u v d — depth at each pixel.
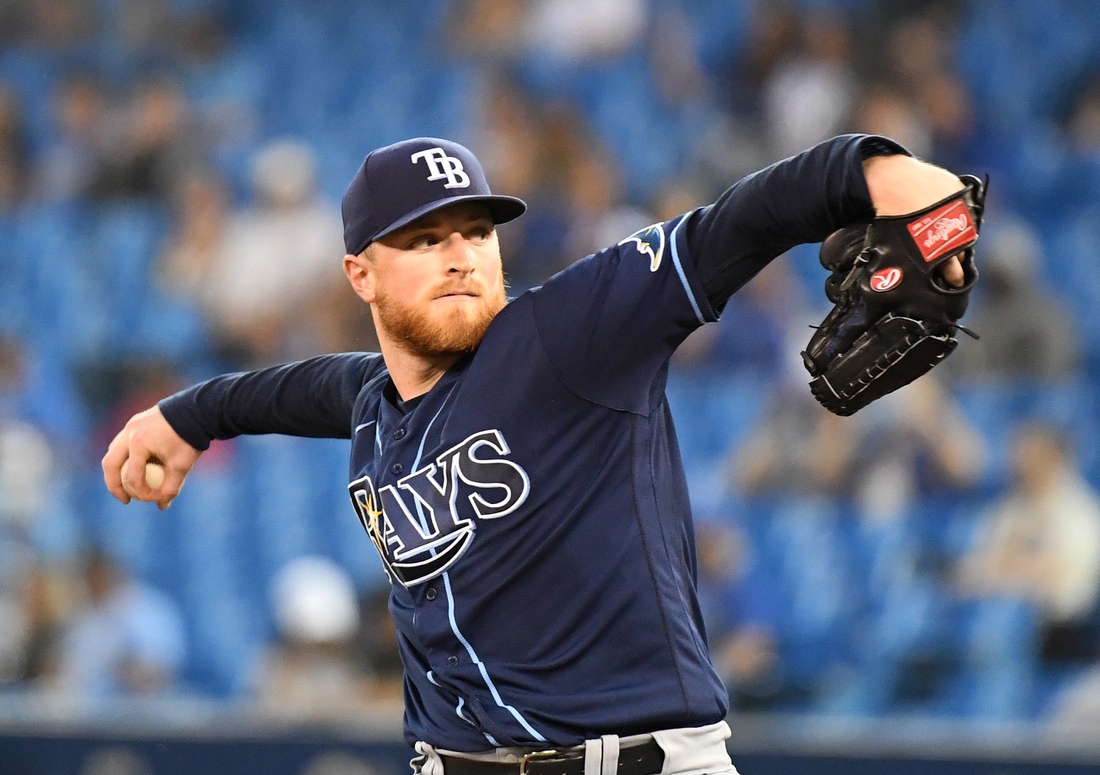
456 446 9.20
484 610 9.18
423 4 43.66
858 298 8.33
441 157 9.44
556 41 40.91
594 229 32.03
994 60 37.56
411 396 9.87
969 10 38.38
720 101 37.34
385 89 41.75
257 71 42.97
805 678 24.20
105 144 40.16
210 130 40.38
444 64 41.91
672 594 9.22
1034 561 24.00
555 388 9.02
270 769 17.72
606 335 8.84
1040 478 24.42
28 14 44.69
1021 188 34.41
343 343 33.34
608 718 8.97
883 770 16.64
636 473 9.20
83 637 25.92
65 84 42.62
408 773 17.41
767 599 24.91
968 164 34.50
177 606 28.95
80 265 37.00
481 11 42.59
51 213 38.69
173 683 26.53
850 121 34.69
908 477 25.84
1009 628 23.70
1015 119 36.78
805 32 37.12
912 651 24.12
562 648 9.12
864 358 8.34
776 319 29.91
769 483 26.48
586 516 9.05
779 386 28.45
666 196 33.62
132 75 42.88
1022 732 17.33
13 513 28.61
